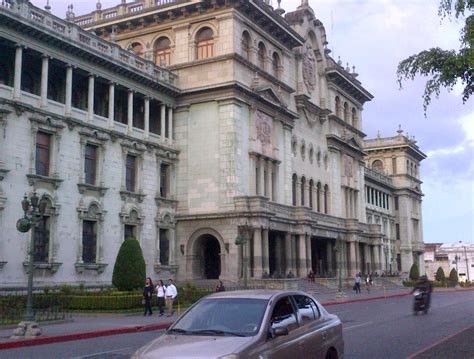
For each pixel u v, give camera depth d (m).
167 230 49.22
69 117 39.53
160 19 52.31
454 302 44.78
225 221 47.84
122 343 20.03
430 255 164.00
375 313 32.12
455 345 17.25
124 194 44.31
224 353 8.14
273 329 9.27
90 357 16.23
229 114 48.88
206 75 49.97
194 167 49.84
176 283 47.09
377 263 75.00
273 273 52.62
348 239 68.31
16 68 35.94
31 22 36.12
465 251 153.12
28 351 18.31
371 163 106.94
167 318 29.41
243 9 50.94
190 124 50.53
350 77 75.00
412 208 106.81
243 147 49.94
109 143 43.41
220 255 48.34
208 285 46.22
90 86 41.88
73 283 39.16
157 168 48.38
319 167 66.69
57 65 39.88
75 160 40.19
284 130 56.97
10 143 35.28
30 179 36.31
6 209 34.59
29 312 21.94
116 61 43.16
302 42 60.91
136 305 33.03
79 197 40.28
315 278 55.38
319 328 10.91
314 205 64.38
